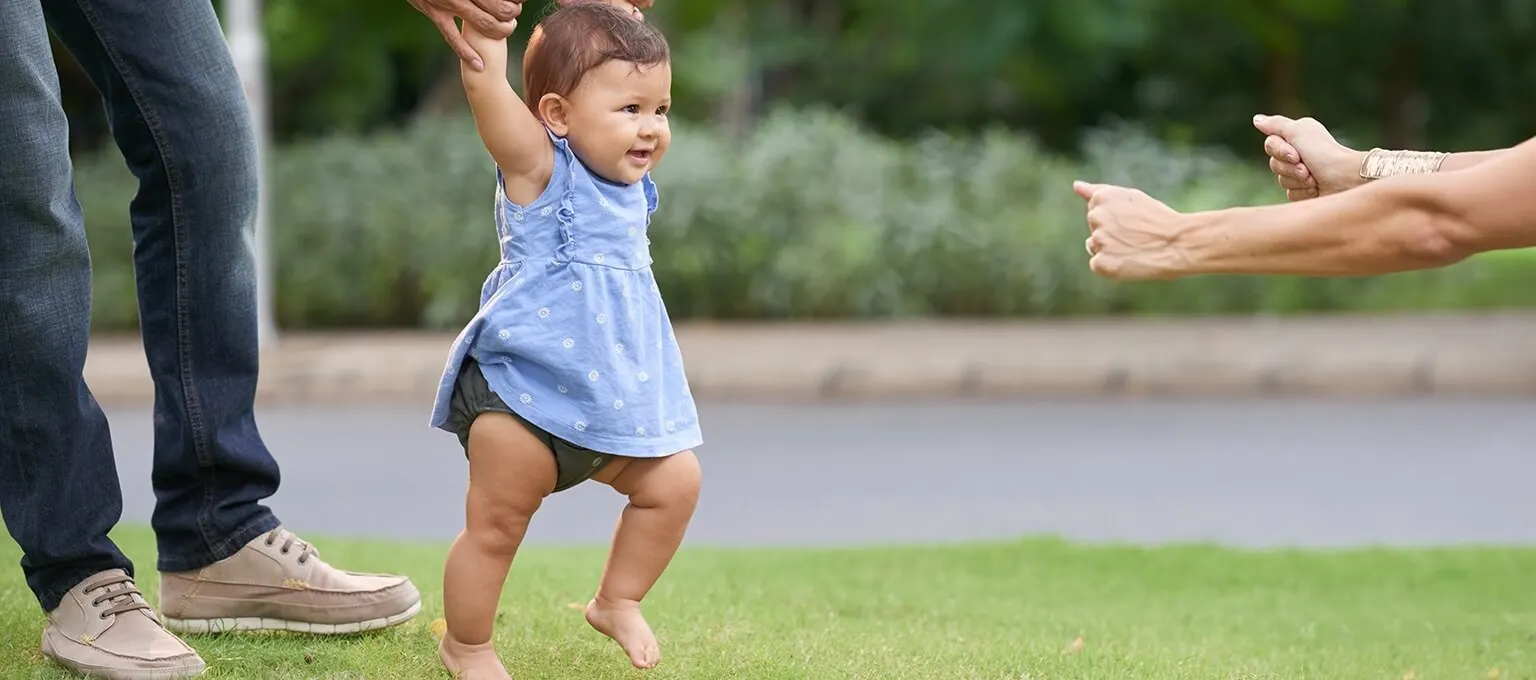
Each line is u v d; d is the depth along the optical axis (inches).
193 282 278.8
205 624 288.7
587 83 237.9
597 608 249.0
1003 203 1272.1
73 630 258.2
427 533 547.2
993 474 663.8
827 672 281.0
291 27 1515.7
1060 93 1929.1
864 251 1184.8
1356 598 409.4
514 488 237.1
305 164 1255.5
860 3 1882.4
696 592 368.5
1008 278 1206.9
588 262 238.4
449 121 1304.1
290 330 1195.3
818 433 781.3
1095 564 452.4
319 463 697.0
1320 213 219.8
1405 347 984.9
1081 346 1011.3
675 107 1879.9
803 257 1182.3
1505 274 1444.4
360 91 1616.6
